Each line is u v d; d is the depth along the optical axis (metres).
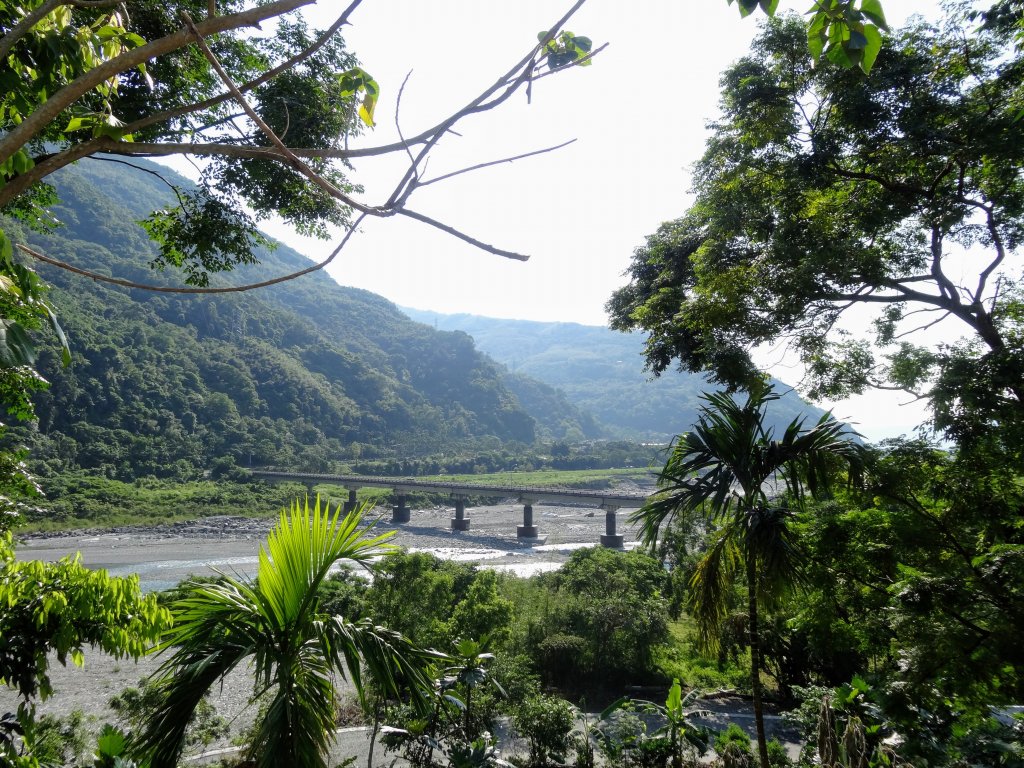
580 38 1.98
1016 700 6.75
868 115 7.96
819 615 8.96
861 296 8.72
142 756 3.44
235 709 14.49
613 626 19.25
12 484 7.29
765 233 9.25
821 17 1.71
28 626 4.14
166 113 1.90
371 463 105.69
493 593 15.80
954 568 7.41
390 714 8.52
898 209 8.07
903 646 7.37
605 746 9.91
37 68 2.33
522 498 63.72
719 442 6.53
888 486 7.44
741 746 10.16
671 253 11.73
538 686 12.73
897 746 7.05
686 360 10.66
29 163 2.08
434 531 65.38
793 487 6.50
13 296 2.28
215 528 59.28
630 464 125.81
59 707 15.77
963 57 7.93
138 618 4.02
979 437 6.94
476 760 7.13
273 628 3.86
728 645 17.25
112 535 55.22
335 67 6.84
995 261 8.36
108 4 1.84
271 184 6.58
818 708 9.20
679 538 15.30
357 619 4.51
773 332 8.71
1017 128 6.81
